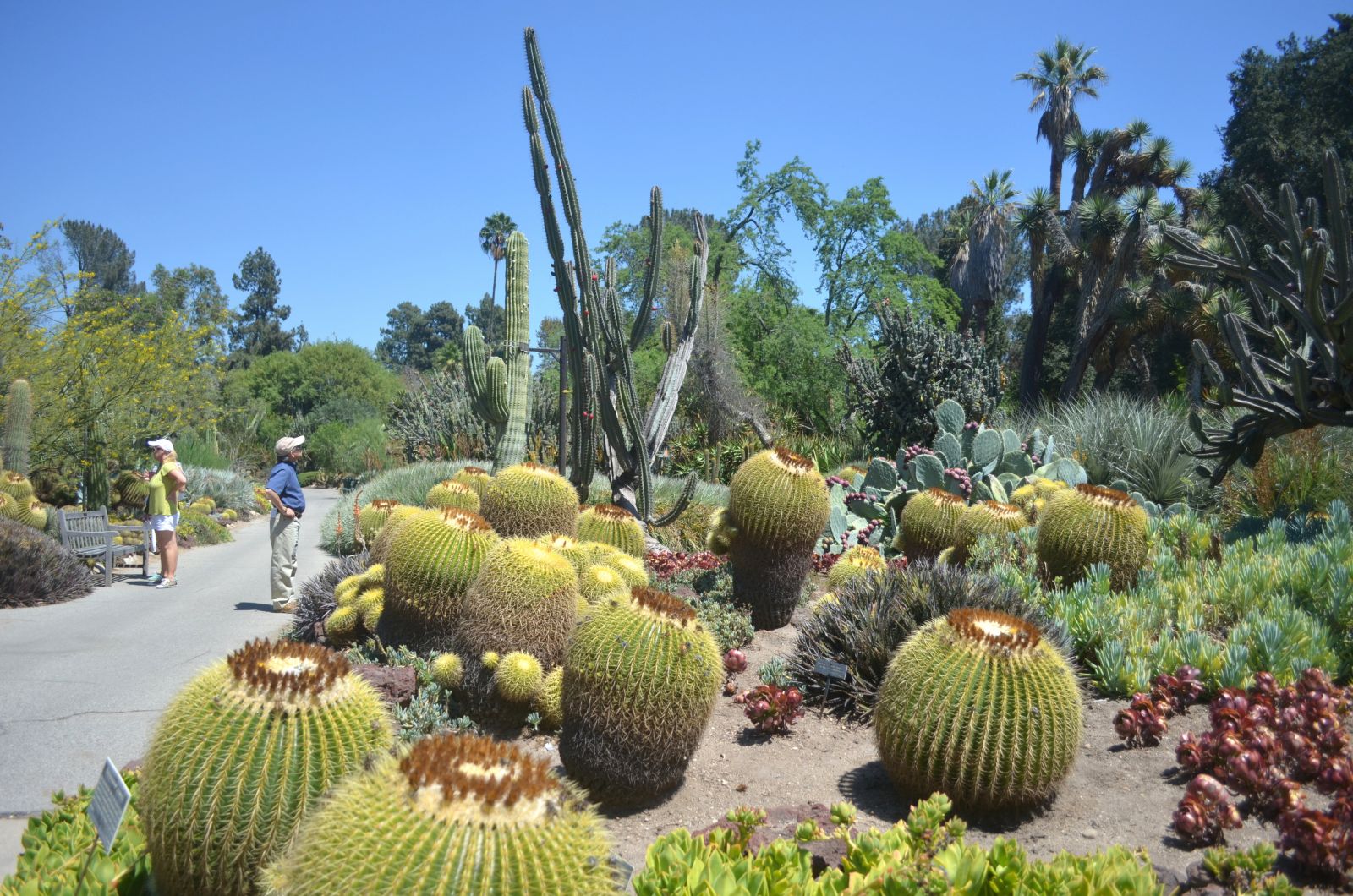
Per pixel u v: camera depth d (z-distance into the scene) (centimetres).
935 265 3988
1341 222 792
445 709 538
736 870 281
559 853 221
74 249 7250
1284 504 1034
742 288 3475
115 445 1734
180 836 294
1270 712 443
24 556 973
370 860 216
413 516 611
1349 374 805
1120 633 587
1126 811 417
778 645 720
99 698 634
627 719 439
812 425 2683
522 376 1294
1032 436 1298
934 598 602
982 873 283
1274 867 347
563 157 1120
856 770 492
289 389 6334
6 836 432
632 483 1198
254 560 1390
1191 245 909
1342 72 3116
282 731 298
